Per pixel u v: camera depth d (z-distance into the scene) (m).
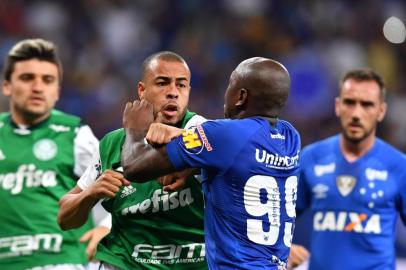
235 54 57.94
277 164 15.28
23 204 20.58
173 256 17.33
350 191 22.53
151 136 14.96
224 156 14.91
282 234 15.41
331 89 54.84
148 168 14.98
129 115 15.74
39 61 21.05
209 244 15.41
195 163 14.95
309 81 54.59
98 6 58.16
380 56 58.75
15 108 21.19
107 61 56.62
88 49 56.72
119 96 55.00
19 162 20.77
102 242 17.88
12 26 56.47
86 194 16.14
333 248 22.53
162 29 58.84
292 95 54.22
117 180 15.91
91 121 53.28
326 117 53.72
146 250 17.30
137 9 59.25
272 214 15.21
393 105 55.50
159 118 16.83
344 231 22.45
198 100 54.59
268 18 60.12
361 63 58.12
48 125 21.23
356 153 22.83
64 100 53.81
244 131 15.01
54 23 57.16
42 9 57.44
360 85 22.56
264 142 15.13
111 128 53.06
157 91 16.81
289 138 15.84
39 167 20.81
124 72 56.53
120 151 17.41
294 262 21.83
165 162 14.91
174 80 16.83
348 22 60.38
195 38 58.12
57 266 20.52
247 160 14.98
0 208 20.53
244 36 58.81
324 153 23.23
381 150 22.81
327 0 61.47
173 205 17.05
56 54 21.58
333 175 22.83
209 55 57.19
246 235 15.04
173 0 59.72
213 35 58.59
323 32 59.59
